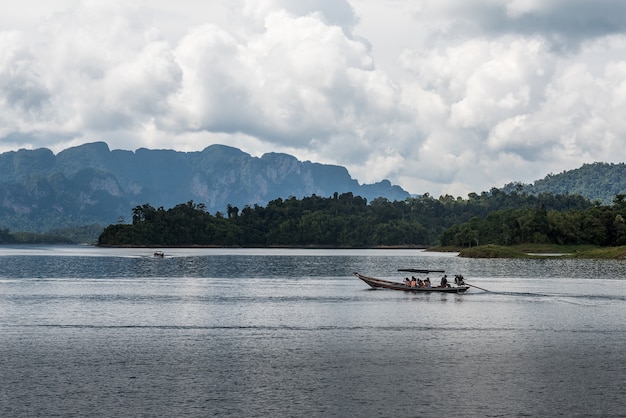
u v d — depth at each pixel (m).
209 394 44.47
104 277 144.75
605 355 56.34
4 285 121.44
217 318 77.62
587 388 45.94
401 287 111.25
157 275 152.12
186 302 93.81
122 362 53.44
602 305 90.56
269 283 128.88
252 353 57.12
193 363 53.22
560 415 40.41
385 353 57.19
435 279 142.00
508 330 69.06
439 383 47.25
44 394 44.25
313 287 119.31
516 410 41.38
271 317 78.56
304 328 70.31
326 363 53.28
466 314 81.25
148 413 40.62
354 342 62.25
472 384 47.00
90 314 80.62
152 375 49.28
